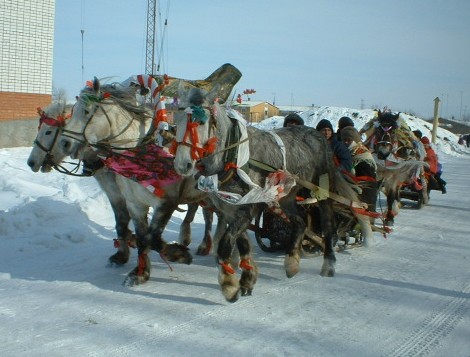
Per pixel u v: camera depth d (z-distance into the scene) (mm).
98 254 7836
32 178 12742
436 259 8039
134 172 6418
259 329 5188
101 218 9797
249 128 6312
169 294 6168
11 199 10602
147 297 6043
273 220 7914
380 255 8227
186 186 6691
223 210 6059
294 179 6453
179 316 5477
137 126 7066
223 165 5797
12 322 5191
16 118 16719
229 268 5922
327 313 5668
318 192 6992
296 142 6922
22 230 8578
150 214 10484
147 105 7195
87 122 6797
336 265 7613
